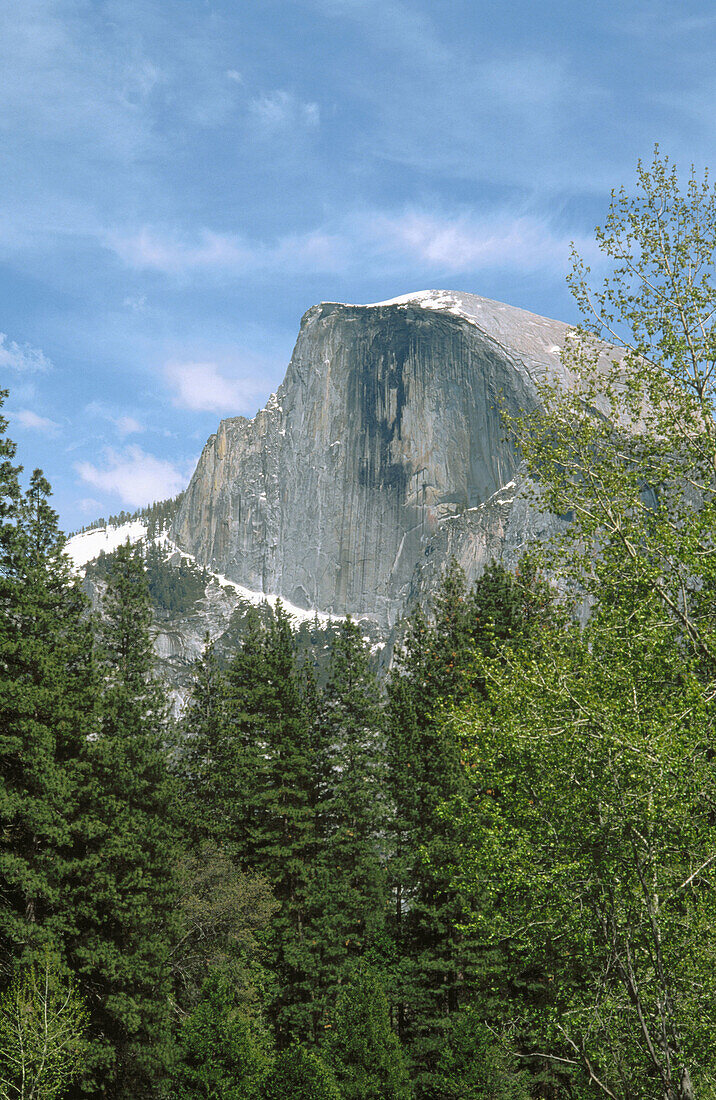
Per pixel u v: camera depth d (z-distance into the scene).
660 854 18.09
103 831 33.16
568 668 20.33
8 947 30.67
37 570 35.34
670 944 17.84
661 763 17.53
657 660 20.42
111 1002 32.53
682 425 24.88
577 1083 20.53
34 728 30.53
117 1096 34.19
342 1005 37.31
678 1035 17.86
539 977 31.64
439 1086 33.88
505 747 19.80
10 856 29.45
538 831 19.30
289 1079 32.91
